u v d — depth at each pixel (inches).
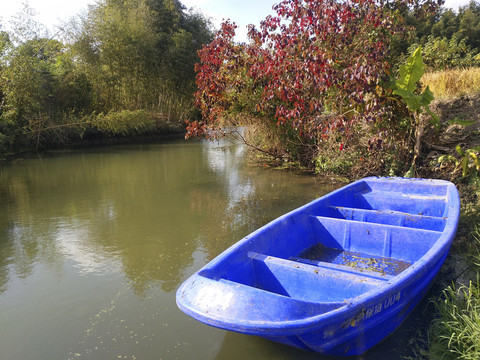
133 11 755.4
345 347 96.9
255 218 234.1
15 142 582.9
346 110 290.8
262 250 131.8
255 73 331.3
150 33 760.3
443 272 148.9
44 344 112.5
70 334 117.0
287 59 294.7
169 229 216.7
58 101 660.7
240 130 747.4
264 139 442.9
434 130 299.3
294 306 86.3
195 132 382.9
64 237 207.3
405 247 145.2
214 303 91.6
